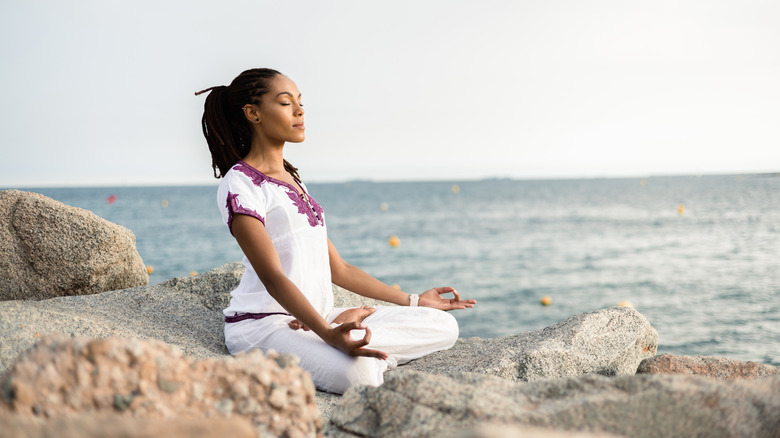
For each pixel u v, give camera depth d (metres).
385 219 47.69
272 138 3.15
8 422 1.21
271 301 3.07
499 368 2.87
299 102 3.16
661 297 14.27
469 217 48.69
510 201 78.62
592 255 23.61
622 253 23.77
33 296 3.83
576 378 1.83
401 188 169.75
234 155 3.26
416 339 3.22
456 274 19.75
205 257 23.56
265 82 3.09
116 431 1.14
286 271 3.04
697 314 12.06
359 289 3.56
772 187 116.31
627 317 3.33
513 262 22.38
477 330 12.12
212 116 3.23
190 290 4.23
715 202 63.09
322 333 2.76
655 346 3.38
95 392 1.42
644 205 61.66
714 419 1.55
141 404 1.45
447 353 3.34
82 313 3.30
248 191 2.96
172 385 1.52
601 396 1.67
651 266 19.81
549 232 34.19
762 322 11.16
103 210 61.38
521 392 1.85
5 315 2.74
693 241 27.25
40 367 1.42
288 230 3.04
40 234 3.85
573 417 1.60
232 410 1.59
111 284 4.14
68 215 3.93
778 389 1.71
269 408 1.64
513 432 1.01
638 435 1.54
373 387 1.92
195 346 3.16
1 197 3.86
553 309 14.00
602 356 3.05
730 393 1.62
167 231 35.25
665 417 1.57
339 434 1.84
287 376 1.70
